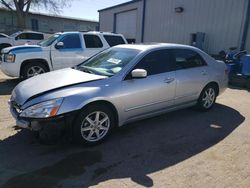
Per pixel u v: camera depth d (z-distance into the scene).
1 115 5.07
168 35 16.17
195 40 14.20
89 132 3.80
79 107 3.55
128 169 3.26
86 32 9.10
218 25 12.77
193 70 5.21
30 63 8.12
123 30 20.91
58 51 8.44
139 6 18.53
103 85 3.86
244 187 2.94
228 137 4.36
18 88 4.05
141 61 4.36
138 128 4.66
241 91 8.45
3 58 8.17
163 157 3.60
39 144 3.85
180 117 5.34
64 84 3.74
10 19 35.19
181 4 14.87
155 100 4.50
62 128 3.50
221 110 5.93
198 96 5.44
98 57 5.02
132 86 4.12
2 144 3.83
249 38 11.45
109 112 3.95
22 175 3.05
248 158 3.63
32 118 3.41
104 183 2.94
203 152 3.78
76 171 3.17
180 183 2.97
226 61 10.23
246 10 11.38
